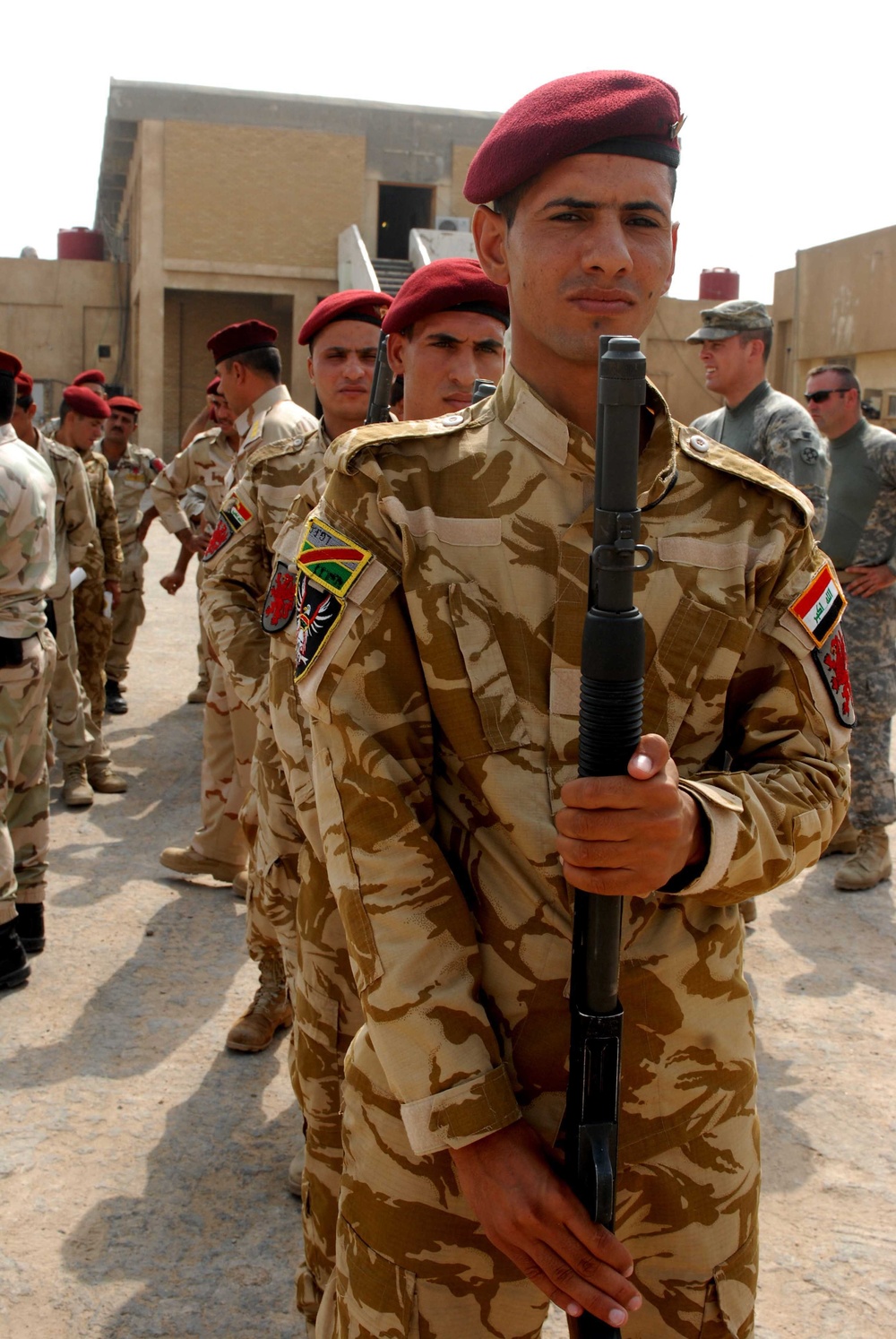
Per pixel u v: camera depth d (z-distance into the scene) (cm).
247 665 296
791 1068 338
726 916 144
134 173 2630
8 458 368
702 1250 141
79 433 621
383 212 2792
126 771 622
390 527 136
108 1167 288
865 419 492
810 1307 244
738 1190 144
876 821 470
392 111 2459
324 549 139
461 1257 139
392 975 129
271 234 2433
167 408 2598
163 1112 312
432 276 252
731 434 457
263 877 289
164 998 375
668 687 137
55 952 407
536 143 131
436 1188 138
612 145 132
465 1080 126
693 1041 140
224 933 426
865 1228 270
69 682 555
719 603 137
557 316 135
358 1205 145
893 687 474
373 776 133
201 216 2398
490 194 139
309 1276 217
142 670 856
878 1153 299
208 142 2383
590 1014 125
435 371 255
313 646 137
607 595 115
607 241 131
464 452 141
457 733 136
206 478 637
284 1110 315
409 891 131
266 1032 344
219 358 447
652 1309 143
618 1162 138
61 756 564
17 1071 330
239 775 440
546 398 140
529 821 133
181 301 2577
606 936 122
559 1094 136
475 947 133
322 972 222
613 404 112
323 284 2467
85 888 464
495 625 136
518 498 138
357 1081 147
